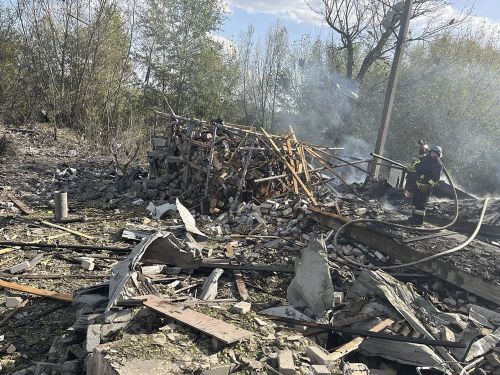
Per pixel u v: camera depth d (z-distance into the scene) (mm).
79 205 11953
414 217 9008
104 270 7621
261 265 7672
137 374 3930
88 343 4613
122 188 13516
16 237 8984
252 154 12102
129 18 28141
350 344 5352
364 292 6324
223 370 4195
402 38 13977
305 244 8727
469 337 5457
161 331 4812
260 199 11602
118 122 24469
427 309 6168
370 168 14391
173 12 31156
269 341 4945
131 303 5227
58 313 6078
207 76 31594
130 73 28922
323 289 6180
